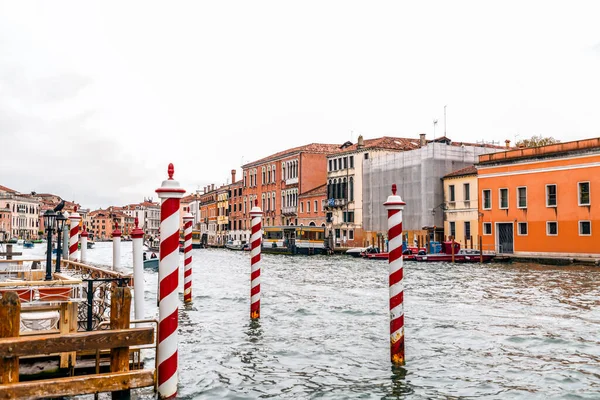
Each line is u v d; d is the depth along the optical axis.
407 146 54.94
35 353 5.61
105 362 7.40
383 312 14.34
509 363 9.23
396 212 8.84
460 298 17.11
